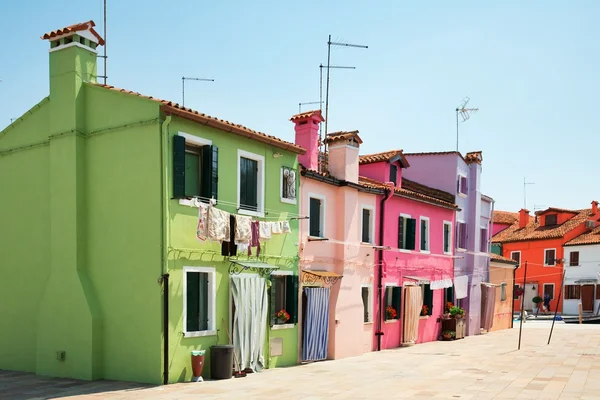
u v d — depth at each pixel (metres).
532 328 33.47
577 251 44.06
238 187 14.55
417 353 19.73
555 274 45.56
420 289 23.20
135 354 12.52
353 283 19.02
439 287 24.03
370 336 20.28
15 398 10.73
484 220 31.00
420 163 28.34
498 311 32.06
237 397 11.02
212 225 12.95
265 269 15.18
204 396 11.00
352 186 19.00
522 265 48.19
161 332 12.22
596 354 19.56
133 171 12.88
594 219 46.66
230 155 14.34
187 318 13.03
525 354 19.53
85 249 13.46
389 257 21.55
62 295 13.37
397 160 23.12
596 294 42.47
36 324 14.28
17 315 14.70
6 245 15.12
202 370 13.12
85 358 12.84
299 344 16.64
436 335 25.22
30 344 14.36
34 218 14.57
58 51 13.94
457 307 26.28
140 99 12.82
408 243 23.22
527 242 48.03
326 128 20.31
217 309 13.68
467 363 16.98
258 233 14.34
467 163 29.08
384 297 21.27
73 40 13.68
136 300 12.61
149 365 12.30
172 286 12.52
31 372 14.14
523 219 51.88
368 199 20.38
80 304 13.02
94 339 12.83
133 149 12.91
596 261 42.72
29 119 14.82
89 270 13.40
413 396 11.52
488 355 19.19
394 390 12.18
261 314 14.91
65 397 10.79
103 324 13.02
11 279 14.91
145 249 12.57
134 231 12.77
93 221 13.43
